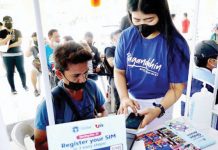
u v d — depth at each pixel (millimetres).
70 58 927
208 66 1307
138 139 887
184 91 1101
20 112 2010
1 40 2371
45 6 893
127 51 1025
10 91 2467
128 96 1075
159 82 1053
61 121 972
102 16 970
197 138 886
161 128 969
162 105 1070
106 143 653
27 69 2283
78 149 637
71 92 979
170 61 1017
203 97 949
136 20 963
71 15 946
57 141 623
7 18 2285
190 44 1009
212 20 1296
